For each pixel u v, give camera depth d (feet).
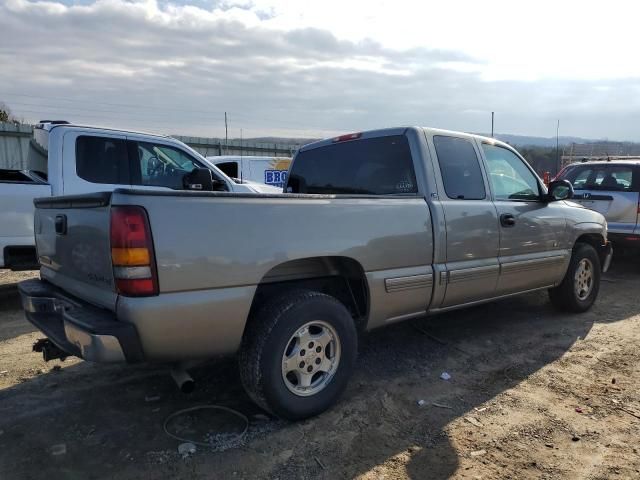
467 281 14.44
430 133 14.35
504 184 16.30
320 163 16.74
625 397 12.51
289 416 10.93
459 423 11.22
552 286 18.53
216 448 10.10
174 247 9.26
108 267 9.44
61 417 11.30
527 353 15.52
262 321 10.56
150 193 9.15
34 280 13.03
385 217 12.40
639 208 26.11
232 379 13.41
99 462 9.59
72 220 10.75
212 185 21.80
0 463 9.52
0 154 48.29
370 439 10.54
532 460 9.80
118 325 9.02
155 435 10.57
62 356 11.64
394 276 12.66
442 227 13.66
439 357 15.15
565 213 18.31
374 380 13.47
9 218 19.25
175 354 9.68
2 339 16.40
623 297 22.59
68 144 20.20
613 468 9.55
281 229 10.58
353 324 11.87
